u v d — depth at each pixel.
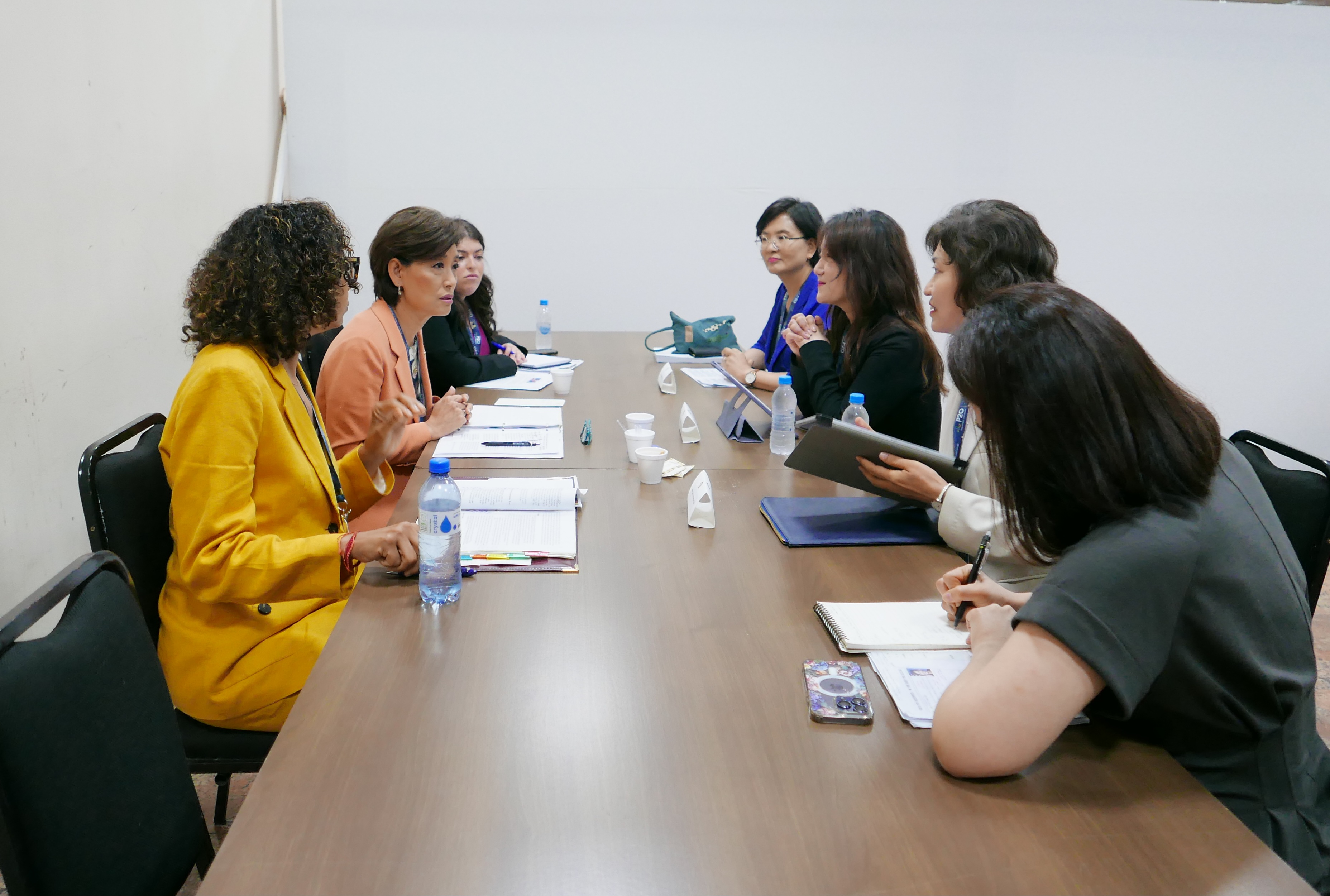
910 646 1.26
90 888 0.97
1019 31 4.72
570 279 4.86
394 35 4.50
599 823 0.91
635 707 1.12
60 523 2.27
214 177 3.46
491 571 1.50
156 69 2.90
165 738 1.14
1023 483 1.01
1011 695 0.94
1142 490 0.98
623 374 3.28
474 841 0.88
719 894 0.82
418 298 2.41
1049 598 0.95
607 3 4.55
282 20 4.43
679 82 4.67
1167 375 1.05
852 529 1.72
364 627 1.30
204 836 1.21
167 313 2.98
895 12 4.66
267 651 1.55
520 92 4.61
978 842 0.90
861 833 0.91
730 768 1.00
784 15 4.62
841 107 4.76
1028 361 0.98
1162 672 1.01
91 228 2.45
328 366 2.25
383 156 4.62
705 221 4.84
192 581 1.46
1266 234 5.07
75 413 2.36
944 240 1.77
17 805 0.90
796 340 2.66
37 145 2.17
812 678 1.18
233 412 1.46
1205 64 4.82
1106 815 0.94
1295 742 1.04
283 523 1.59
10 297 2.05
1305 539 1.87
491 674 1.18
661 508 1.83
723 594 1.44
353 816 0.91
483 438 2.29
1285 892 0.84
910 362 2.25
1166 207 5.00
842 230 2.32
